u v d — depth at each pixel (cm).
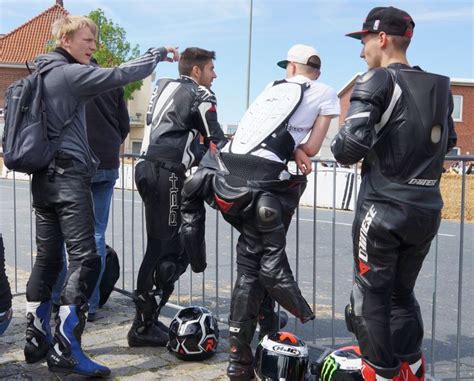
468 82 3788
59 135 305
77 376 323
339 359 285
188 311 357
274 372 283
